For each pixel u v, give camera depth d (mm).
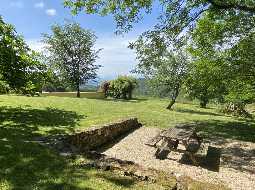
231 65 21078
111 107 26469
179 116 26047
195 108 39656
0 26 18438
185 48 21484
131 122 19406
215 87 23312
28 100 25922
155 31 18188
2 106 20766
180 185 8078
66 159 9266
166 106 36125
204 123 24016
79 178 8055
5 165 8422
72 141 11883
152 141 13883
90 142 13539
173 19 17906
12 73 18828
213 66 21359
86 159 9328
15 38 19125
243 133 20984
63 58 44812
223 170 12539
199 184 8234
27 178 7762
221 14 18656
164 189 7879
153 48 18438
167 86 32344
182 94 31906
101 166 8898
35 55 20000
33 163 8711
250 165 13531
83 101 29359
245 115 33844
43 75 20578
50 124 15703
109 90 47812
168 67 31391
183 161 13125
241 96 24078
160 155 13703
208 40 20609
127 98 47344
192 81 24391
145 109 28141
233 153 15469
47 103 24766
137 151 14203
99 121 17938
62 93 46438
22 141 10664
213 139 18531
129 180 8242
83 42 44812
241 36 20266
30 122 15742
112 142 15602
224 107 36062
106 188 7645
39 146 10148
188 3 17766
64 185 7539
